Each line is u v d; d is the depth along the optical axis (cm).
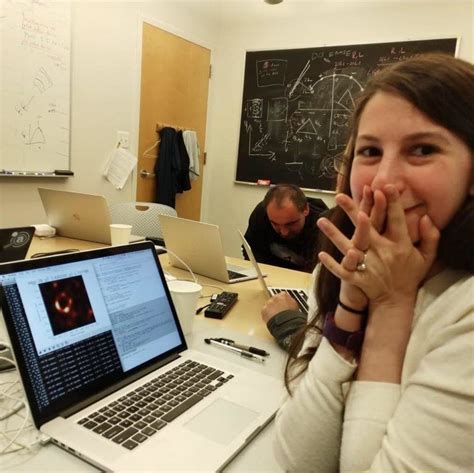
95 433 68
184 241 175
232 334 119
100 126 321
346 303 62
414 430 47
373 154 57
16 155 265
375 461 51
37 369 70
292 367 76
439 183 52
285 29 387
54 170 290
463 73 53
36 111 272
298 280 188
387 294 58
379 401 55
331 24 365
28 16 259
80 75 299
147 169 369
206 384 87
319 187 382
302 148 388
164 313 100
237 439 70
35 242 209
